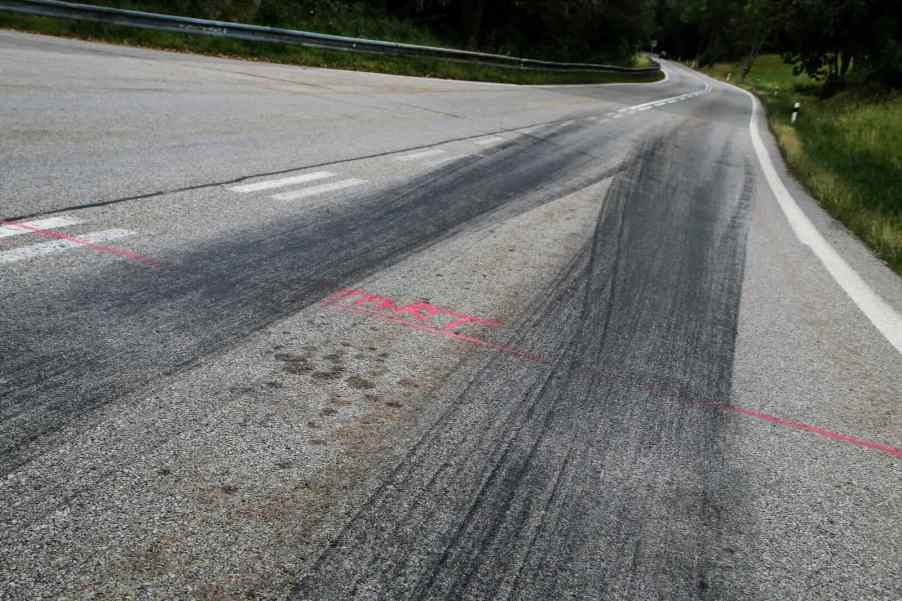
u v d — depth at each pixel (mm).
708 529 2059
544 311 3672
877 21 30312
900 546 2096
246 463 2062
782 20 34219
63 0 16438
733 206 7605
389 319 3275
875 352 3713
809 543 2057
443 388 2686
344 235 4500
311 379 2609
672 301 4121
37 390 2285
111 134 6578
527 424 2498
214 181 5398
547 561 1837
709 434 2613
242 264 3709
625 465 2326
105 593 1550
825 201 8531
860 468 2518
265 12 21781
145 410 2258
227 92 10664
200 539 1745
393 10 33844
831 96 34250
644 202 7031
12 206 4109
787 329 3906
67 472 1923
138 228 4051
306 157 6805
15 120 6598
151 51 15328
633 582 1807
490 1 39344
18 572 1574
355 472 2096
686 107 23703
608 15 48000
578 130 12422
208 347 2740
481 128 10820
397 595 1652
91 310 2912
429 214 5355
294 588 1629
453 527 1914
